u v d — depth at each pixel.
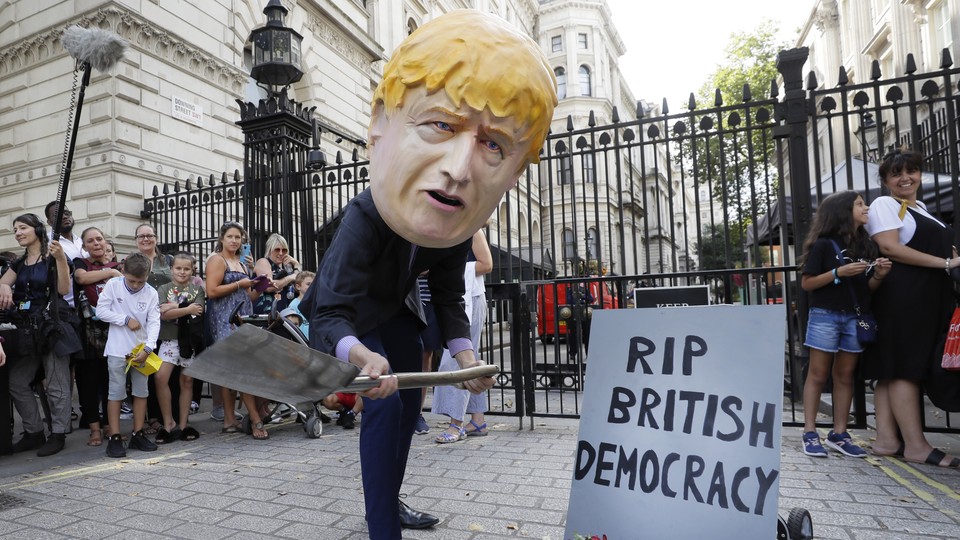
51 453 4.05
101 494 3.08
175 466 3.68
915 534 2.33
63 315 4.15
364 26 16.38
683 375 1.90
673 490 1.79
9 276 4.21
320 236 6.52
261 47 6.33
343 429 4.91
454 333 2.15
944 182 5.41
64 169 3.82
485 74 1.34
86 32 3.23
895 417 3.49
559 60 37.91
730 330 1.86
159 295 4.57
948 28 13.41
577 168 17.88
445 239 1.48
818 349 3.55
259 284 4.71
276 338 1.15
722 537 1.67
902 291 3.31
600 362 2.08
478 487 3.07
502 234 15.39
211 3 10.39
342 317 1.67
